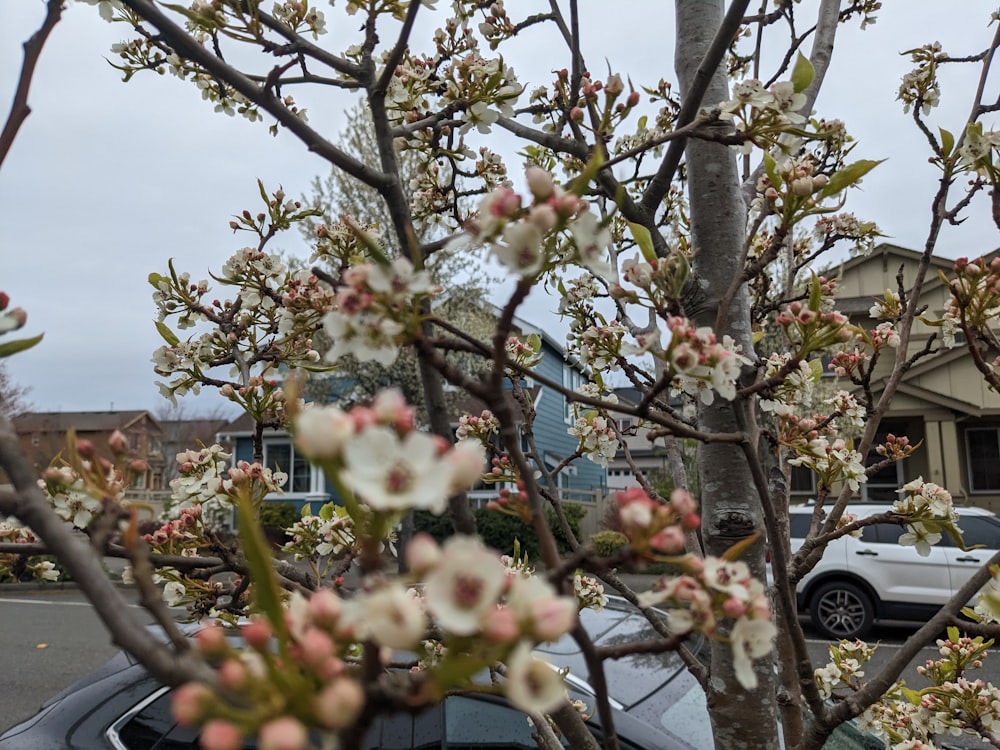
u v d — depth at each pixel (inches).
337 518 73.2
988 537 311.3
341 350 36.3
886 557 318.3
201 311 92.6
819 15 107.3
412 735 115.4
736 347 61.0
